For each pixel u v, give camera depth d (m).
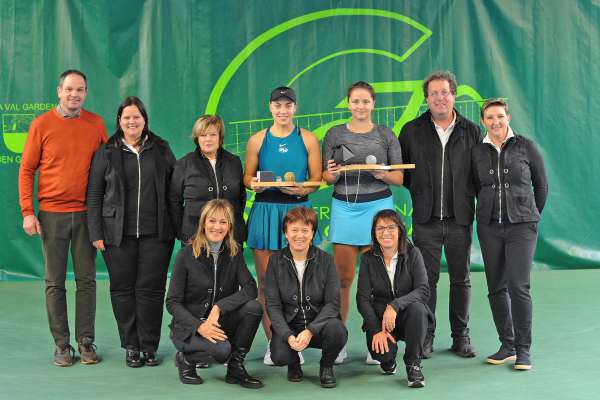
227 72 7.18
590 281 6.60
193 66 7.15
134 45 7.11
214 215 3.72
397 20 7.25
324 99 7.23
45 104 7.00
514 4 7.29
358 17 7.23
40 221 4.12
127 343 4.06
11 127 6.97
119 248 4.02
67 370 3.93
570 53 7.30
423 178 4.21
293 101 4.19
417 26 7.27
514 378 3.67
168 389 3.56
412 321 3.61
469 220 4.18
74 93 4.04
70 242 4.26
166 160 4.12
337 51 7.23
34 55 6.99
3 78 6.96
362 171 4.19
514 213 3.86
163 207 4.05
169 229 4.11
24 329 4.92
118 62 7.09
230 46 7.18
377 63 7.26
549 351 4.20
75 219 4.11
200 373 3.88
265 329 4.26
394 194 7.26
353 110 4.17
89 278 4.16
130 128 3.99
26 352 4.32
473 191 4.21
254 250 4.28
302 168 4.24
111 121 7.08
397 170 4.23
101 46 7.05
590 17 7.29
